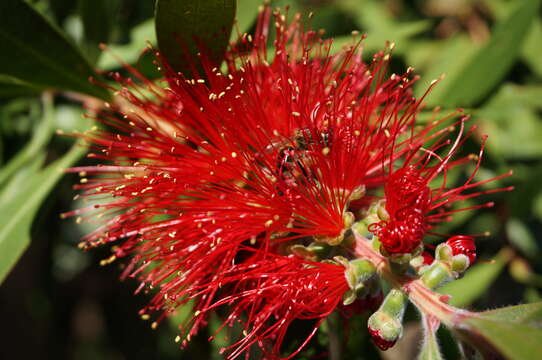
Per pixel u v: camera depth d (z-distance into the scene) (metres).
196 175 0.16
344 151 0.15
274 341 0.16
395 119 0.16
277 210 0.15
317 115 0.16
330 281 0.15
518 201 0.20
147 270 0.17
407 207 0.15
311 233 0.15
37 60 0.17
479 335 0.14
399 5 0.25
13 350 0.25
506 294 0.21
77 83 0.17
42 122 0.19
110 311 0.26
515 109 0.21
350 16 0.22
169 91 0.16
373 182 0.16
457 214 0.20
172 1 0.15
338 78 0.16
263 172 0.16
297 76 0.16
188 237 0.16
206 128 0.16
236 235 0.16
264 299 0.16
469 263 0.15
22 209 0.17
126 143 0.16
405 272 0.15
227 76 0.16
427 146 0.17
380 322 0.15
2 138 0.20
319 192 0.15
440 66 0.22
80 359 0.30
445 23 0.25
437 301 0.15
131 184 0.16
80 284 0.26
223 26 0.16
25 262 0.24
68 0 0.19
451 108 0.18
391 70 0.20
